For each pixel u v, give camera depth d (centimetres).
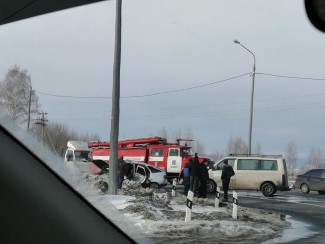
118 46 1530
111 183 1444
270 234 1074
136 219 848
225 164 1931
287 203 1933
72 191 319
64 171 326
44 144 340
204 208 1418
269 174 2328
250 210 1588
